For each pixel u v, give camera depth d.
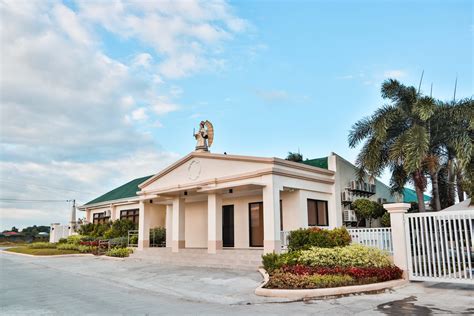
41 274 16.41
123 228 28.12
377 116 18.97
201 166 20.80
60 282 13.95
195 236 23.73
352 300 9.95
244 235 20.52
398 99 19.19
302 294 10.37
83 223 35.38
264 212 17.39
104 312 8.75
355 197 23.39
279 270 12.72
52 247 32.69
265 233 17.16
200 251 19.53
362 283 11.26
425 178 18.69
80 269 18.09
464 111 17.47
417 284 12.11
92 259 23.38
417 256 12.18
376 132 18.14
